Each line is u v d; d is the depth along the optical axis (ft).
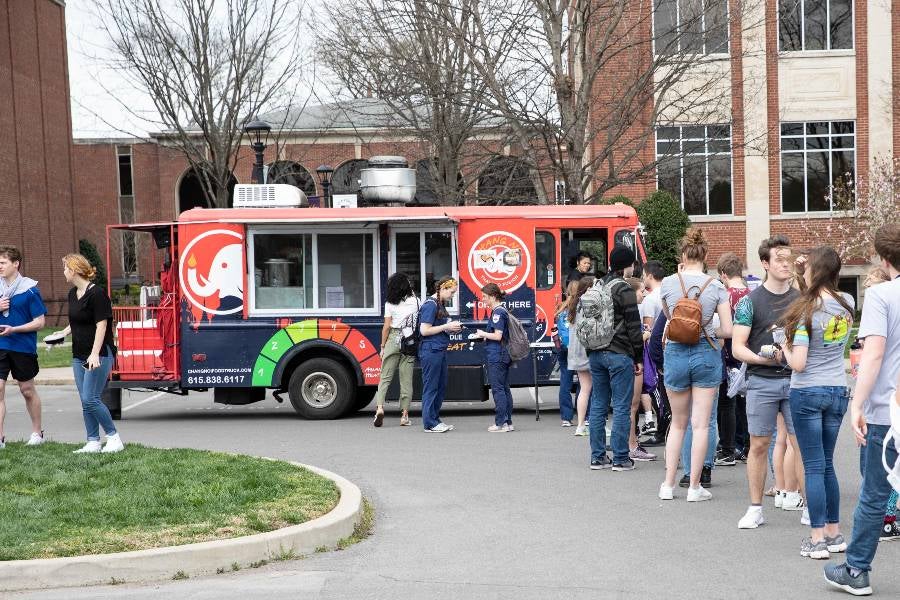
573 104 77.36
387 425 48.34
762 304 26.09
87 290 35.19
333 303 50.75
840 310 23.29
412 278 50.90
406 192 54.34
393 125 88.38
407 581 22.11
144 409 59.00
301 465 33.06
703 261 30.04
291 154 134.82
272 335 50.49
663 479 33.81
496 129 84.38
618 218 50.93
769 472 35.06
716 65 94.53
